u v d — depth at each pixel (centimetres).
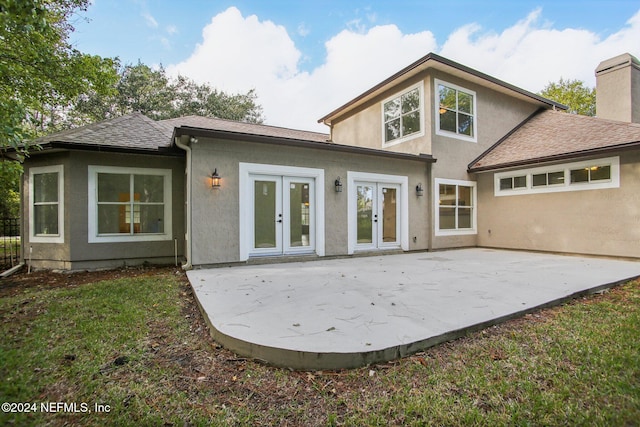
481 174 1082
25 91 714
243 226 698
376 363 258
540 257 830
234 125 1202
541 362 259
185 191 815
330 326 312
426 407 203
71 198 709
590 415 192
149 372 250
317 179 793
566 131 991
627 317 363
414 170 959
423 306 382
